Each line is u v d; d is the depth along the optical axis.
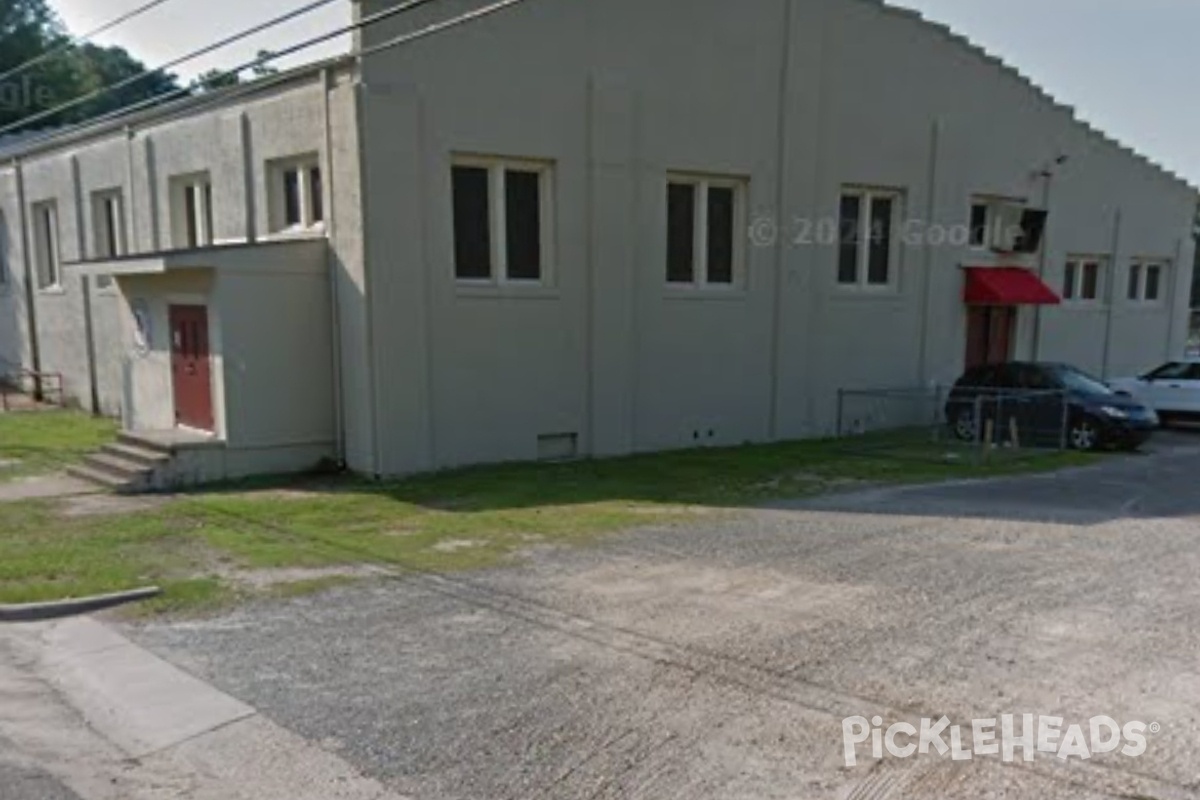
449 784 4.41
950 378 20.30
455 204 13.58
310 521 10.38
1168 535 9.75
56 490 12.30
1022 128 21.00
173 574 8.19
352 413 13.30
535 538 9.53
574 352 14.77
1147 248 24.62
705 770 4.51
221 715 5.25
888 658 5.98
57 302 21.66
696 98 15.70
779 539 9.47
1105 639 6.36
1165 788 4.31
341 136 12.75
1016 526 10.16
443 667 5.91
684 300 16.02
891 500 11.75
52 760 4.78
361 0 12.15
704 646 6.23
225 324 12.73
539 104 13.95
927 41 18.91
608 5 14.49
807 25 16.98
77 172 20.28
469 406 13.79
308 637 6.53
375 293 12.70
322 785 4.44
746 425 17.11
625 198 15.03
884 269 19.22
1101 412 16.56
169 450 12.47
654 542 9.34
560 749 4.75
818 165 17.55
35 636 6.74
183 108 16.48
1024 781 4.38
